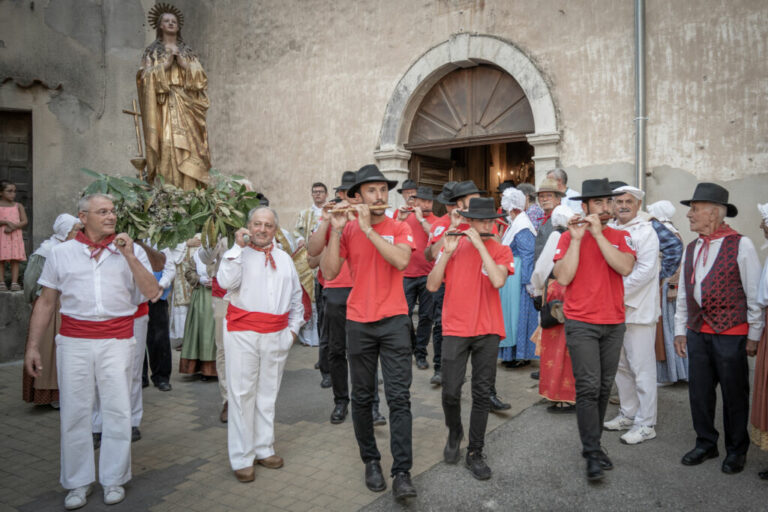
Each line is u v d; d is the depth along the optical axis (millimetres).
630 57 7094
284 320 3912
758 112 6344
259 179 10656
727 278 3666
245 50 10805
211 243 4316
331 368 4746
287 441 4379
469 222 3949
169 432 4617
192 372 6035
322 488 3613
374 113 9305
